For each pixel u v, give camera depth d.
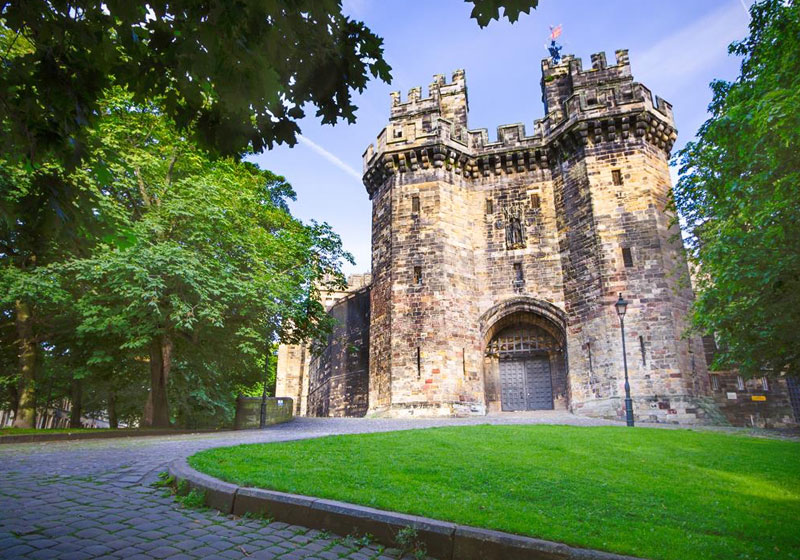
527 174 30.69
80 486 8.09
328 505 6.47
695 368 24.67
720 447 13.38
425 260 28.91
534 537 5.65
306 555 5.53
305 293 25.53
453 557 5.58
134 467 9.90
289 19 4.57
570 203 28.48
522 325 30.41
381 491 7.66
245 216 24.05
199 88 4.89
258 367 32.09
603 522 6.55
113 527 6.01
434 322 27.80
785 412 26.81
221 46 4.21
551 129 30.22
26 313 21.09
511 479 8.91
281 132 5.14
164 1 4.35
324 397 44.38
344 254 29.75
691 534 6.24
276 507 6.73
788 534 6.45
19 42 15.91
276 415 25.88
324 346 27.91
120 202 21.36
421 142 30.44
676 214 26.30
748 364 17.50
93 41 4.64
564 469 9.91
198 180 21.48
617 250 26.08
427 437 13.88
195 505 7.15
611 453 11.88
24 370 20.92
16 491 7.60
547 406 29.08
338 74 4.91
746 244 13.53
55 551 5.11
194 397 32.09
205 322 20.39
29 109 4.66
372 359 30.30
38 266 18.06
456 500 7.26
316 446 12.12
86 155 5.06
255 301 20.56
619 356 24.66
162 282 17.64
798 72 12.46
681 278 23.42
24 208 5.05
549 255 29.02
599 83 29.95
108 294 18.41
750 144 13.45
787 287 12.95
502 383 30.17
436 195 29.83
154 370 22.47
